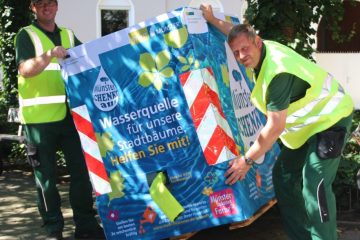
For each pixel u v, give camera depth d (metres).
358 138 4.53
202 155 3.94
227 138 3.93
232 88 4.29
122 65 4.06
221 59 4.25
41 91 4.65
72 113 4.17
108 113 4.11
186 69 3.92
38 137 4.66
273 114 3.37
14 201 6.24
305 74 3.40
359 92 12.53
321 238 3.53
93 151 4.15
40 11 4.69
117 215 4.14
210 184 3.94
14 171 7.92
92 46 4.11
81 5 12.66
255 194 4.17
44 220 4.78
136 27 4.02
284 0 5.81
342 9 6.67
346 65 12.58
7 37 8.88
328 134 3.47
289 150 3.79
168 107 3.98
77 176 4.80
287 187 3.83
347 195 5.34
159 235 4.07
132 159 4.09
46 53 4.19
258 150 3.52
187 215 4.00
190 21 3.99
